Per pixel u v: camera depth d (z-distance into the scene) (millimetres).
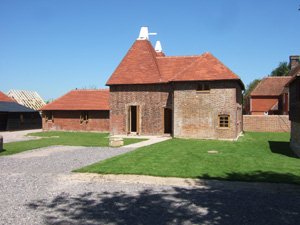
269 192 11523
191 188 12133
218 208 9797
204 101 30188
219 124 29891
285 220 8797
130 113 35000
